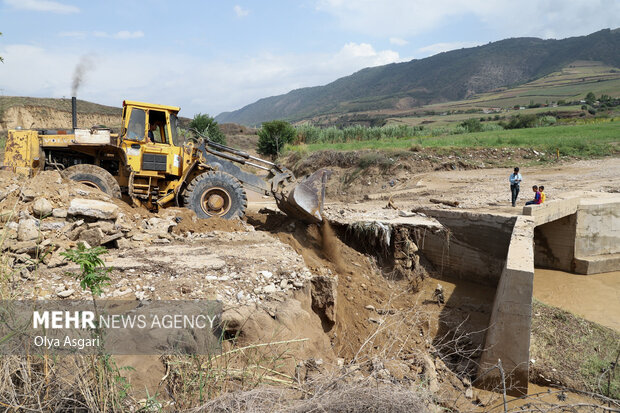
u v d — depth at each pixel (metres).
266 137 37.56
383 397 3.80
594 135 33.34
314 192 10.92
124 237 7.95
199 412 3.57
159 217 9.27
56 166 10.50
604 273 13.44
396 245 11.91
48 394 3.43
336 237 11.81
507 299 7.25
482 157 26.80
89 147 10.80
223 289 6.21
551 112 156.50
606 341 8.33
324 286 7.09
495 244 11.43
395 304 9.96
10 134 10.38
